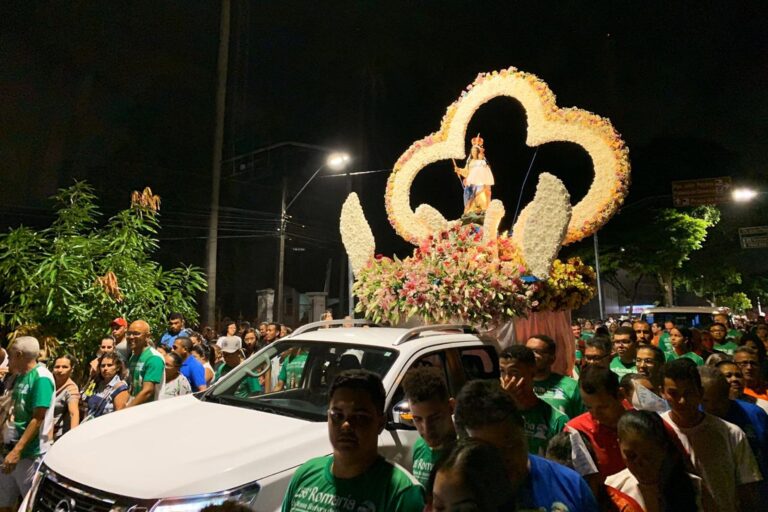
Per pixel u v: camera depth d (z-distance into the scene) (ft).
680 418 10.77
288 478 10.58
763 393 17.29
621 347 21.43
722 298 116.57
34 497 11.47
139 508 9.61
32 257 25.72
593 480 9.64
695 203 69.00
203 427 12.44
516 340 19.72
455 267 18.45
